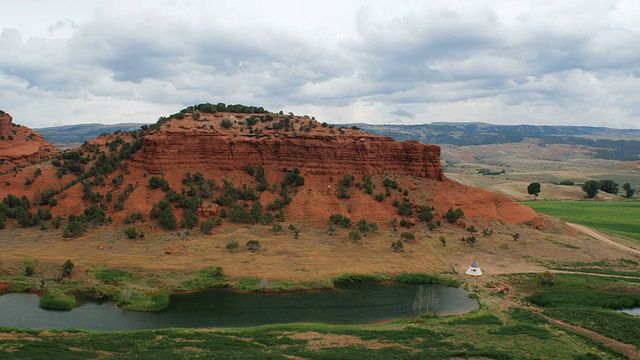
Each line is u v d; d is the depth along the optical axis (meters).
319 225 103.19
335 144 121.94
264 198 110.50
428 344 48.91
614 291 71.81
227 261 80.94
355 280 76.56
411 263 84.12
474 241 96.06
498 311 63.09
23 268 74.06
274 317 60.69
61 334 50.28
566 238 106.38
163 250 85.62
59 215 101.31
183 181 111.00
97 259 79.19
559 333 54.03
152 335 50.09
